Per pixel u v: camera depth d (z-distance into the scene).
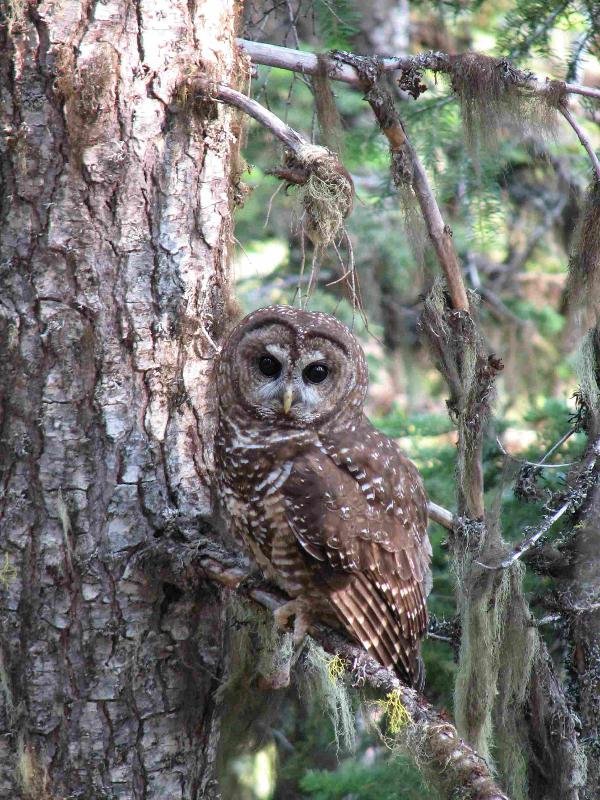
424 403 19.77
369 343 18.25
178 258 8.21
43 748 8.07
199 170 8.29
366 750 11.75
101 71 7.78
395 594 8.98
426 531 9.58
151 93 8.05
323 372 8.94
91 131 7.88
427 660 11.56
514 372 18.05
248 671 8.69
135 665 8.13
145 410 8.20
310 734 11.94
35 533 8.04
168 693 8.27
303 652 9.23
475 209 13.55
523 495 9.21
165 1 8.05
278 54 8.80
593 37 11.54
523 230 18.55
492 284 18.94
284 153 8.08
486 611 8.70
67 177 7.92
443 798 6.61
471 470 9.05
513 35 12.05
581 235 9.26
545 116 9.11
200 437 8.49
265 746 10.28
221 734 9.00
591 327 9.29
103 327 8.03
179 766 8.35
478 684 8.69
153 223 8.14
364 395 9.30
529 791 9.18
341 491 8.72
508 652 8.83
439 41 18.16
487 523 8.80
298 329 8.83
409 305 18.02
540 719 9.00
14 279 7.98
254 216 16.81
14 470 8.03
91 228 7.98
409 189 9.00
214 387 8.58
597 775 8.95
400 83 8.96
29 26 7.84
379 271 17.38
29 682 8.07
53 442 8.01
